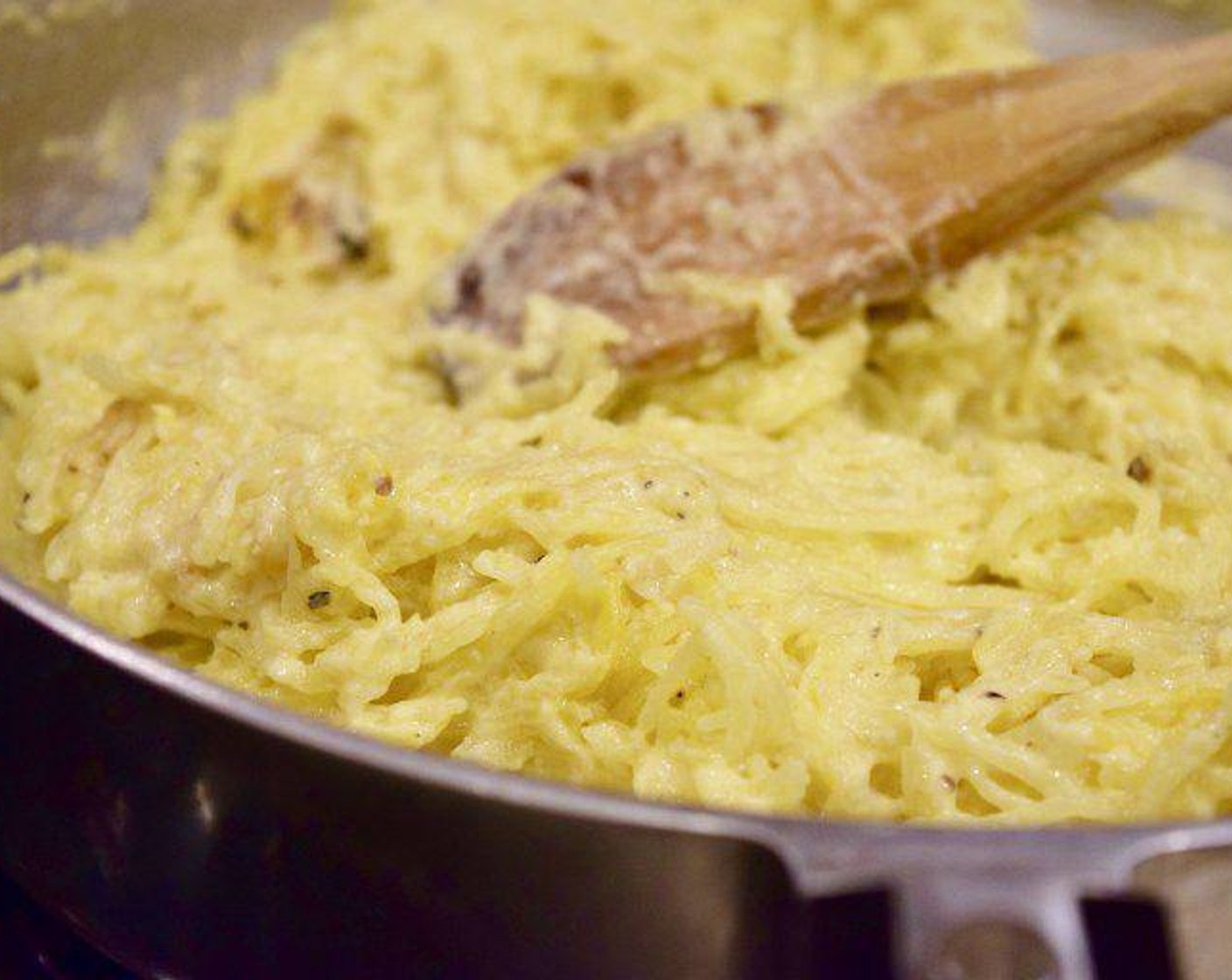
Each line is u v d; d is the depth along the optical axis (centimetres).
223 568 43
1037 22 82
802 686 42
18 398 52
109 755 38
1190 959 34
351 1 73
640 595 43
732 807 40
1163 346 53
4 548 48
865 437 51
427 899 36
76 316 55
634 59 67
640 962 36
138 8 63
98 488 46
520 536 44
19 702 39
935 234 52
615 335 51
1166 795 40
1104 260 55
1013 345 54
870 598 46
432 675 43
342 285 63
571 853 34
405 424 48
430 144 66
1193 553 47
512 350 52
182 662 45
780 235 52
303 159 65
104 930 41
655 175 54
